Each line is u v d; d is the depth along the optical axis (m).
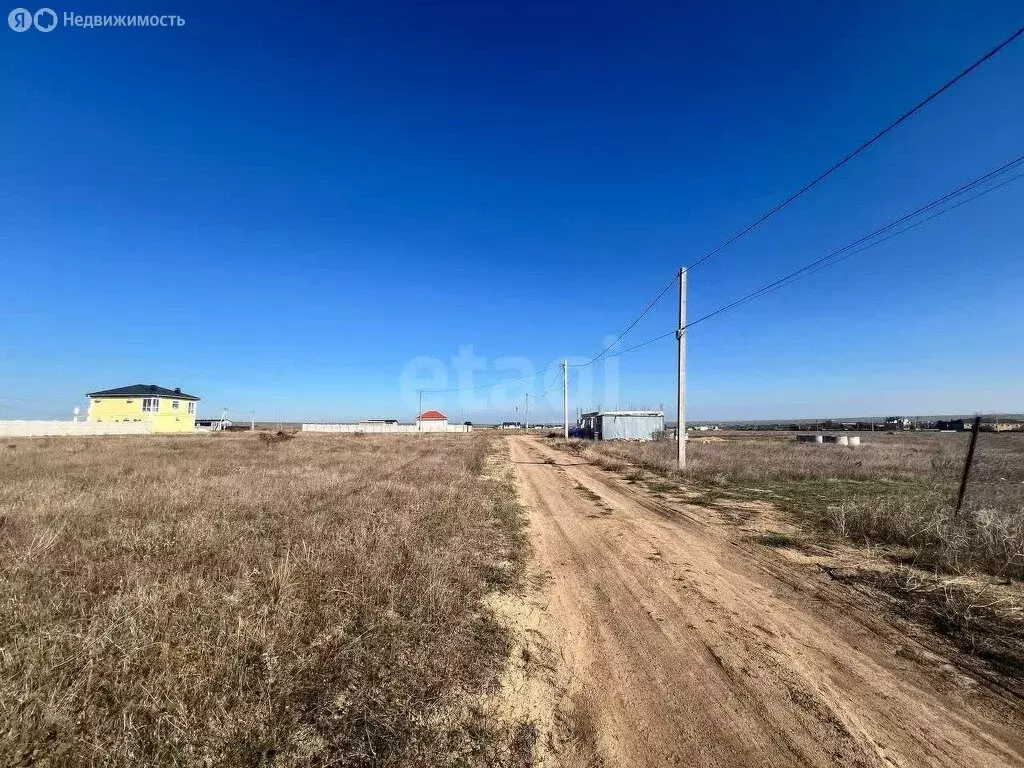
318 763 2.94
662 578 6.88
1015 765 3.12
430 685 3.79
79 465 18.03
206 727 3.11
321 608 4.91
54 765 2.77
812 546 8.62
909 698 3.90
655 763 3.10
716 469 19.31
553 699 3.81
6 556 6.22
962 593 6.09
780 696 3.91
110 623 4.13
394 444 39.56
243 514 9.45
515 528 9.64
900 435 56.53
